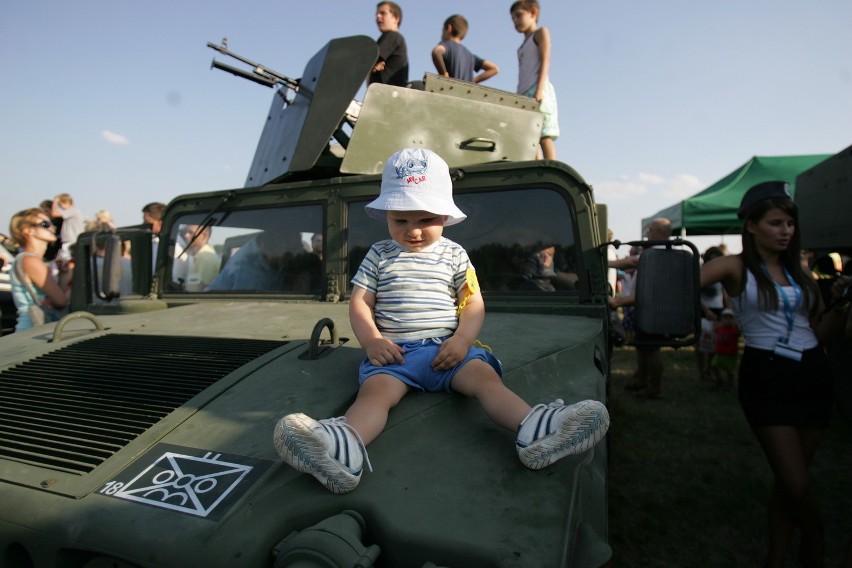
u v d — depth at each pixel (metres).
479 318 1.73
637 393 5.95
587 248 2.87
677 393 6.11
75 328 2.81
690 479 3.80
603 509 1.35
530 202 2.98
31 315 4.71
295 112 4.10
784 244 2.29
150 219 5.83
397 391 1.56
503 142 4.04
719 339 6.21
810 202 6.82
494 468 1.36
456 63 4.95
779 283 2.34
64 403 1.82
